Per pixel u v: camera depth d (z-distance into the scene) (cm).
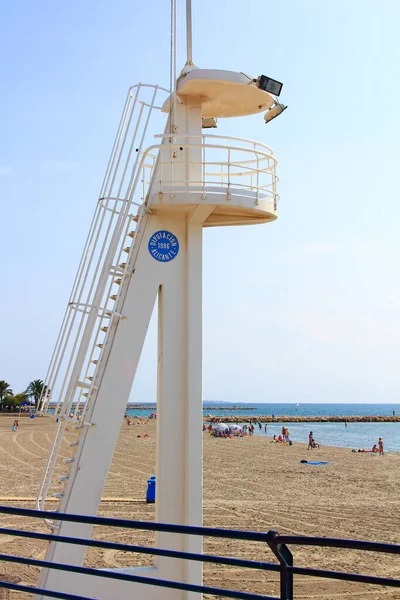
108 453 760
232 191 807
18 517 1464
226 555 1152
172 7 864
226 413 17462
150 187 823
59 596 475
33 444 4112
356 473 2745
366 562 1129
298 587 970
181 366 812
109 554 1137
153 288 809
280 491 2105
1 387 11812
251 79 838
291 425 10625
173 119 845
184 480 793
